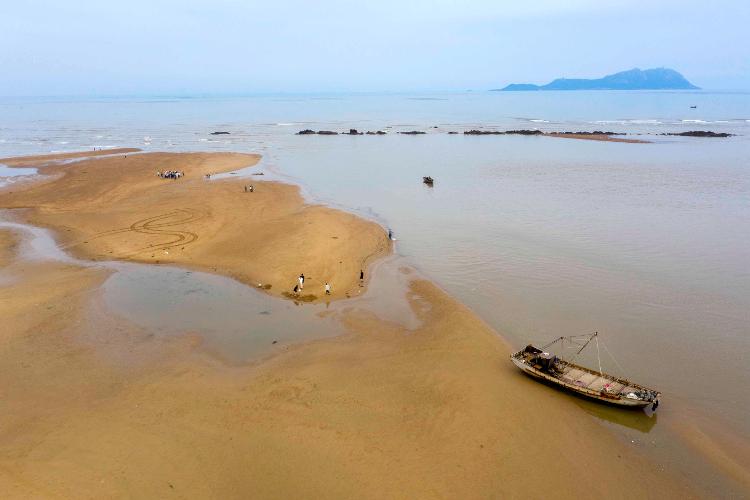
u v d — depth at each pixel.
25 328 29.62
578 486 18.66
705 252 42.47
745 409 23.16
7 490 17.84
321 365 26.16
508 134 131.75
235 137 128.75
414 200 62.41
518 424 21.61
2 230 47.97
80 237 45.97
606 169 79.75
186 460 19.42
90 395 23.64
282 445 20.19
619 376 25.62
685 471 19.58
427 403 22.81
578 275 38.25
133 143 114.31
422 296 34.66
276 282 36.59
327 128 152.50
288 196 61.00
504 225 51.28
